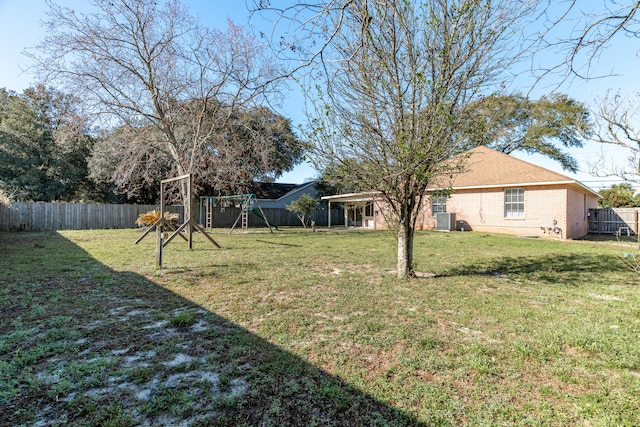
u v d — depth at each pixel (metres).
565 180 12.78
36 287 4.88
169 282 5.30
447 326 3.42
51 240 11.78
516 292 4.84
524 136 24.27
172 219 15.59
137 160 14.83
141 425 1.85
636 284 5.38
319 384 2.28
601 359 2.69
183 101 14.47
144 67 13.56
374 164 5.11
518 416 1.96
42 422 1.86
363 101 5.00
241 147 16.75
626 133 5.16
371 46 4.53
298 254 8.73
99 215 19.47
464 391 2.21
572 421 1.92
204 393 2.16
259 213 18.14
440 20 4.64
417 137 4.80
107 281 5.30
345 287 5.07
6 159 19.78
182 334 3.15
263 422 1.89
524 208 14.15
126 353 2.73
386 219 6.08
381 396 2.14
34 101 21.88
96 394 2.14
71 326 3.32
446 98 4.81
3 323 3.38
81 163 23.41
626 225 16.75
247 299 4.39
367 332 3.24
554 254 8.70
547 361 2.65
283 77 3.67
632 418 1.93
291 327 3.36
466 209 16.05
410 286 5.15
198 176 16.16
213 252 9.09
